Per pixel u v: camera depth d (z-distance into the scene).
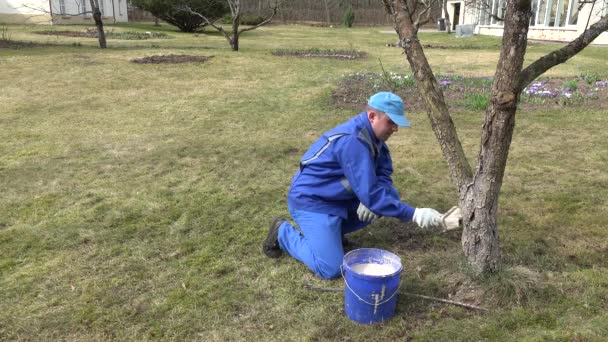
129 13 39.28
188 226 3.93
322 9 49.03
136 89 9.27
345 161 2.92
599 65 12.75
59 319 2.79
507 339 2.55
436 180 4.96
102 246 3.61
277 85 9.82
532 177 4.94
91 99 8.44
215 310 2.86
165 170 5.20
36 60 12.04
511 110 2.57
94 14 14.95
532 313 2.75
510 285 2.87
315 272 3.17
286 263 3.37
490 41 22.03
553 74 11.16
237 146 6.00
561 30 20.84
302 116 7.47
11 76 10.14
